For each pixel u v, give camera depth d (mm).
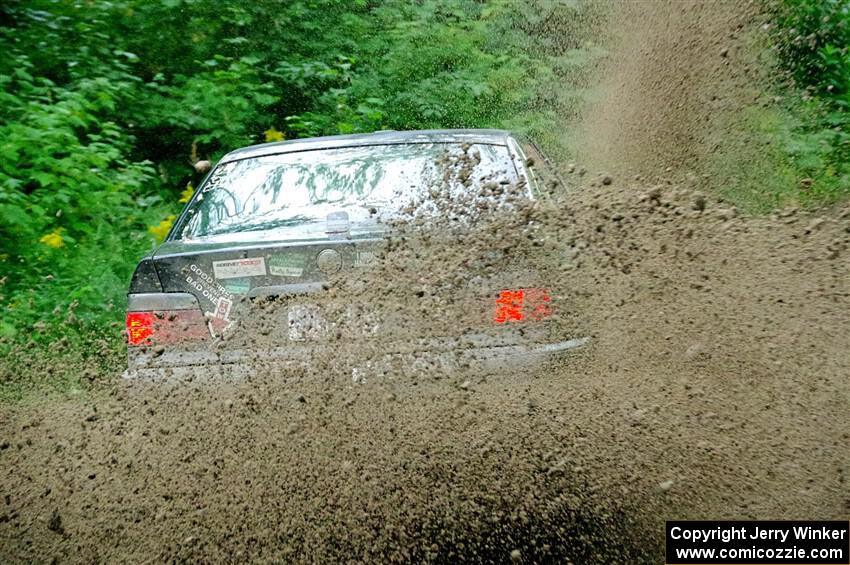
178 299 8531
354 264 8266
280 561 6426
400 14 23297
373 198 9375
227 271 8414
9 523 7035
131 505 7121
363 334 8094
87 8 20859
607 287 8484
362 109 20625
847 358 8125
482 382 7902
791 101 16656
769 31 17125
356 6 23781
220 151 21078
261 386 8055
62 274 14258
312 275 8266
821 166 14906
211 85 20531
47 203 15195
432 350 7992
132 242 15555
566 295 8305
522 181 9586
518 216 8750
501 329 8102
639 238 8961
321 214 9227
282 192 9680
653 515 6684
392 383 7902
